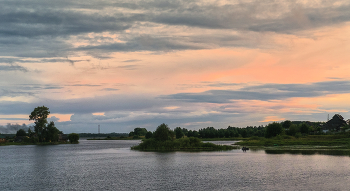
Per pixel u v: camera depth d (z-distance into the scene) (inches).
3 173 2475.4
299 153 3666.3
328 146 4552.2
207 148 4906.5
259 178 2004.2
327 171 2233.0
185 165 2770.7
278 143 5295.3
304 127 6943.9
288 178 1980.8
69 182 1996.8
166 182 1924.2
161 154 4018.2
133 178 2101.4
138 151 4717.0
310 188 1669.5
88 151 5123.0
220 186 1770.4
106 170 2544.3
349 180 1877.5
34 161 3457.2
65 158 3794.3
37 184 1946.4
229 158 3324.3
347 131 6008.9
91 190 1726.1
